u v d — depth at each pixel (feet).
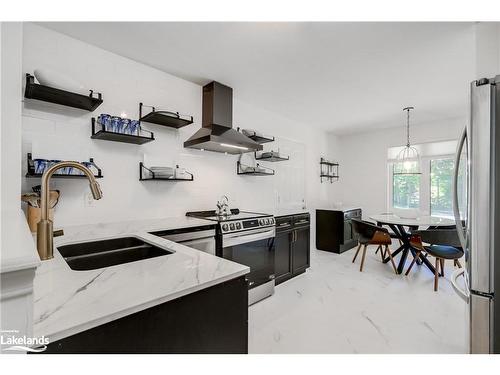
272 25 5.81
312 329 6.53
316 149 15.92
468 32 5.98
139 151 7.66
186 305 2.61
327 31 6.02
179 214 8.61
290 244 10.18
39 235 3.46
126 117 7.32
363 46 6.63
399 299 8.29
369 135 16.90
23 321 1.59
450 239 9.04
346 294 8.72
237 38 6.36
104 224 6.69
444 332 6.36
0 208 3.15
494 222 3.52
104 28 5.99
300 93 10.05
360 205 17.28
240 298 3.16
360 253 14.03
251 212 10.50
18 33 3.29
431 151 14.47
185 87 8.80
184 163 8.79
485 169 3.56
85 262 4.31
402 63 7.56
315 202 15.72
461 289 4.47
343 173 18.08
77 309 2.10
